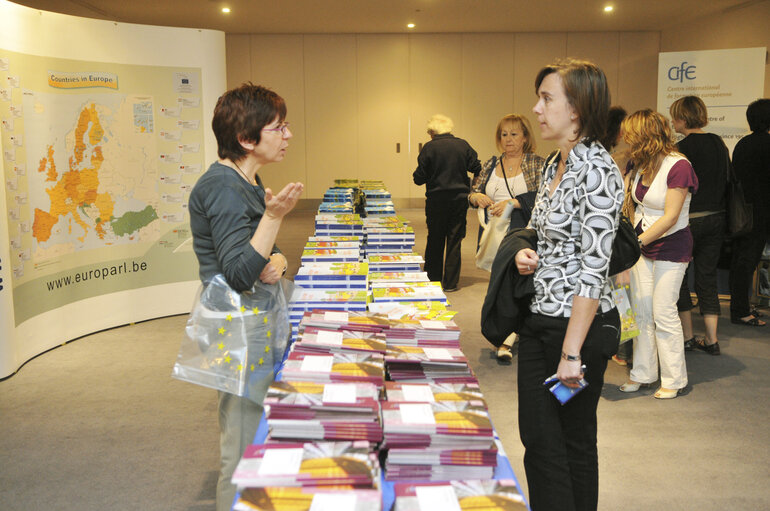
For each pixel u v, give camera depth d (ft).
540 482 6.17
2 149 12.94
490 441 4.44
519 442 10.32
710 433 10.61
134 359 14.39
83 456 9.80
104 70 15.81
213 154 17.92
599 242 5.35
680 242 11.73
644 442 10.28
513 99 45.32
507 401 11.95
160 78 16.89
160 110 17.01
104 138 16.01
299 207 46.06
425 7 35.88
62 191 15.11
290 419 4.55
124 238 16.85
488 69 44.96
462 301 19.62
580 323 5.43
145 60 16.57
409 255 10.87
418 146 45.62
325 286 8.23
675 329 11.98
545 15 38.55
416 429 4.41
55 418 11.22
